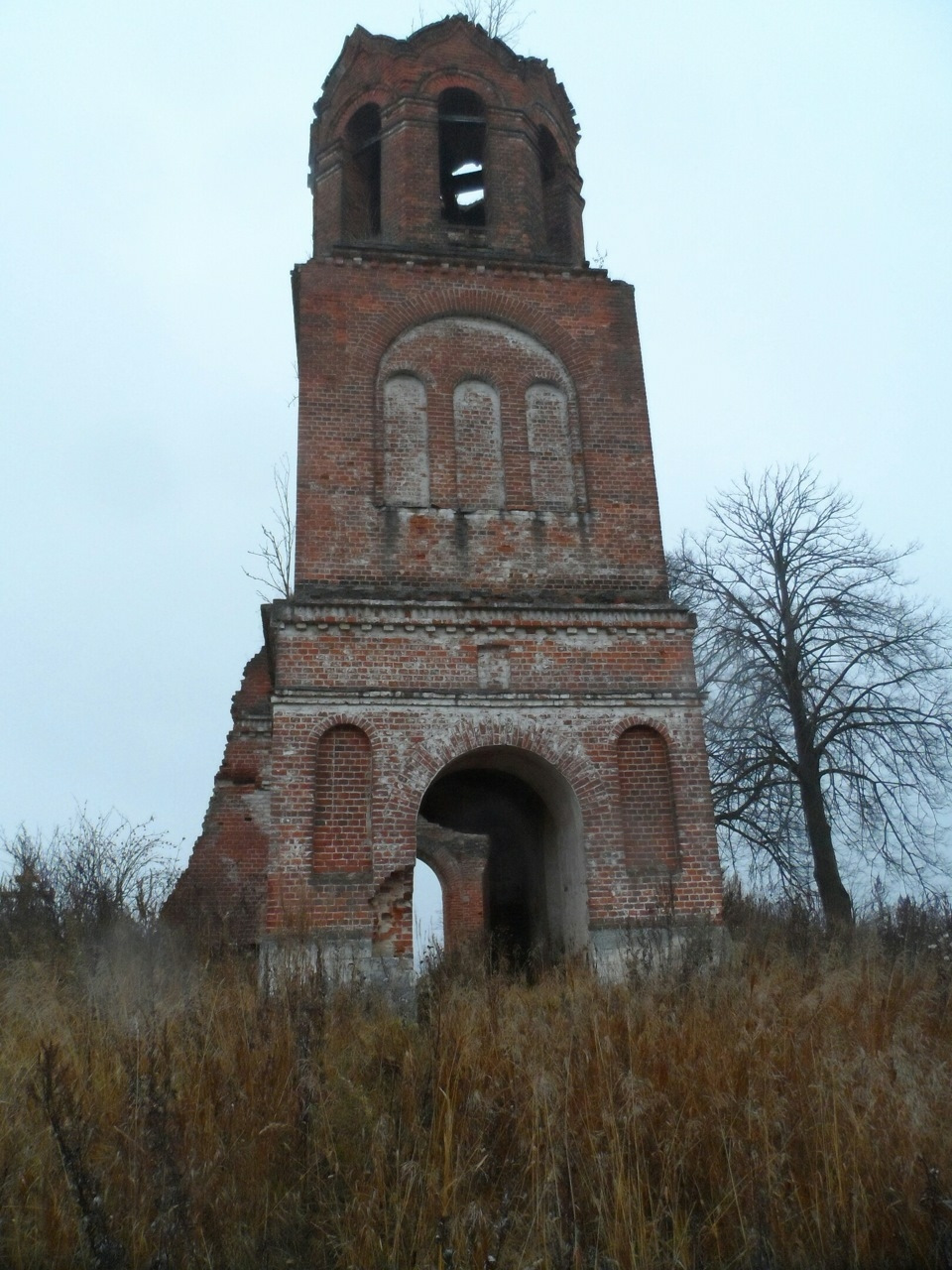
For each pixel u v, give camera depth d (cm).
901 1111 650
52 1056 641
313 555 1495
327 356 1614
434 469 1586
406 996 1274
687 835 1412
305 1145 643
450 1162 613
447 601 1463
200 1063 706
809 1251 582
